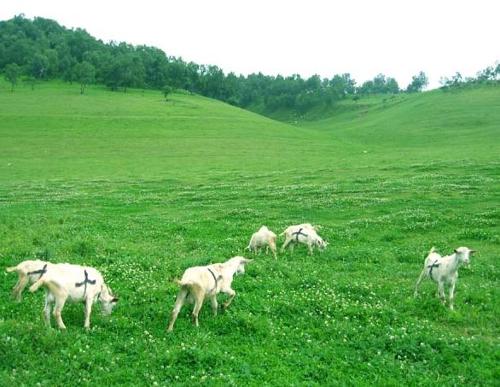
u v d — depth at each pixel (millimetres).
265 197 38688
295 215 31672
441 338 12914
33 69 186250
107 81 174250
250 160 69562
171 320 12867
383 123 139250
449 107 143875
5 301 14469
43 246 20453
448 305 15656
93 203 37812
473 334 13812
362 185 42125
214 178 51969
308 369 11445
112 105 130625
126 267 18141
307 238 21984
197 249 22188
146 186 47219
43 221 27875
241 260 15695
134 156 74438
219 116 125875
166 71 195625
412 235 25828
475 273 19266
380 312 14594
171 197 40250
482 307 15688
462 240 24531
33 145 82250
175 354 11414
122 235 24891
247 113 142875
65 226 26109
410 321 14195
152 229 27000
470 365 11859
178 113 124812
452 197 34938
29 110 115812
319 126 176250
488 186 38250
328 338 13125
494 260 20906
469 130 108938
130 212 34375
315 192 39625
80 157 73188
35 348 11398
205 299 14805
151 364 11188
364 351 12430
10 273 16875
